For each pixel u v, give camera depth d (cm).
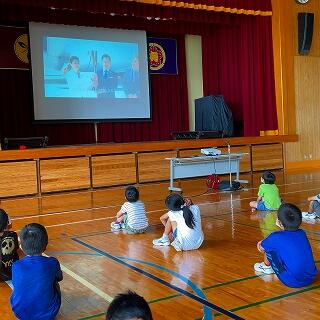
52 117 871
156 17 863
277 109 963
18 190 673
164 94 1021
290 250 269
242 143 879
